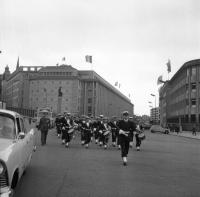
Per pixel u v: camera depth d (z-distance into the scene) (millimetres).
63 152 14664
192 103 73062
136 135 17750
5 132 6152
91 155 13859
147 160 13023
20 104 134750
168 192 7117
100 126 18375
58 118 25422
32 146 9031
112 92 177375
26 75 136625
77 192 6828
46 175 8664
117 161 12188
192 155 16156
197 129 70312
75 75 129250
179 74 85125
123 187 7480
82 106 134250
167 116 109688
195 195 6898
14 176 5750
